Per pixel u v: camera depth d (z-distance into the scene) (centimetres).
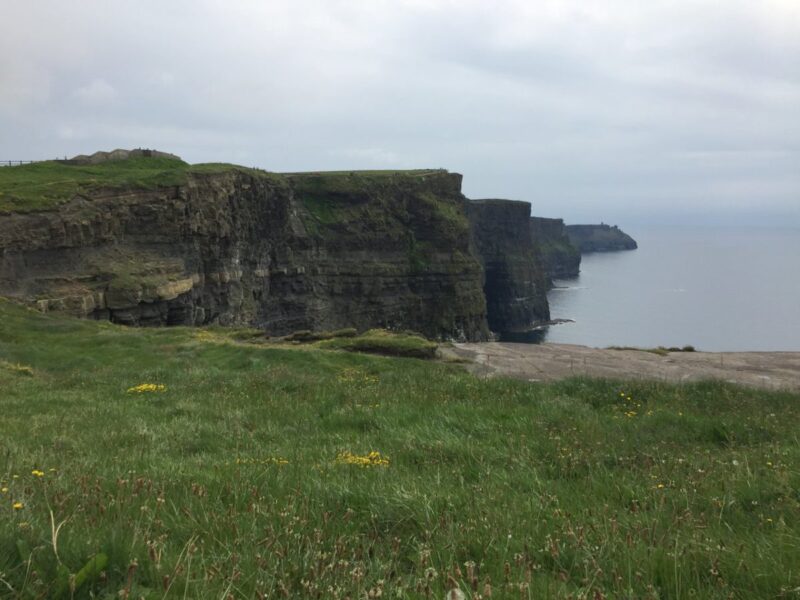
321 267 11281
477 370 2192
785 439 998
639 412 1320
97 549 425
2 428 1230
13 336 3027
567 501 646
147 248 6731
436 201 12975
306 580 418
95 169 7756
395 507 600
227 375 2069
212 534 511
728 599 397
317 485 680
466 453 905
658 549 459
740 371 2122
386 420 1188
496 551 485
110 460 892
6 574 375
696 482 699
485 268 18450
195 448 1073
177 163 9012
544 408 1273
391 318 11956
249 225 9150
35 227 5491
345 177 12000
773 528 535
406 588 406
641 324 17225
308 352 2491
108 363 2608
